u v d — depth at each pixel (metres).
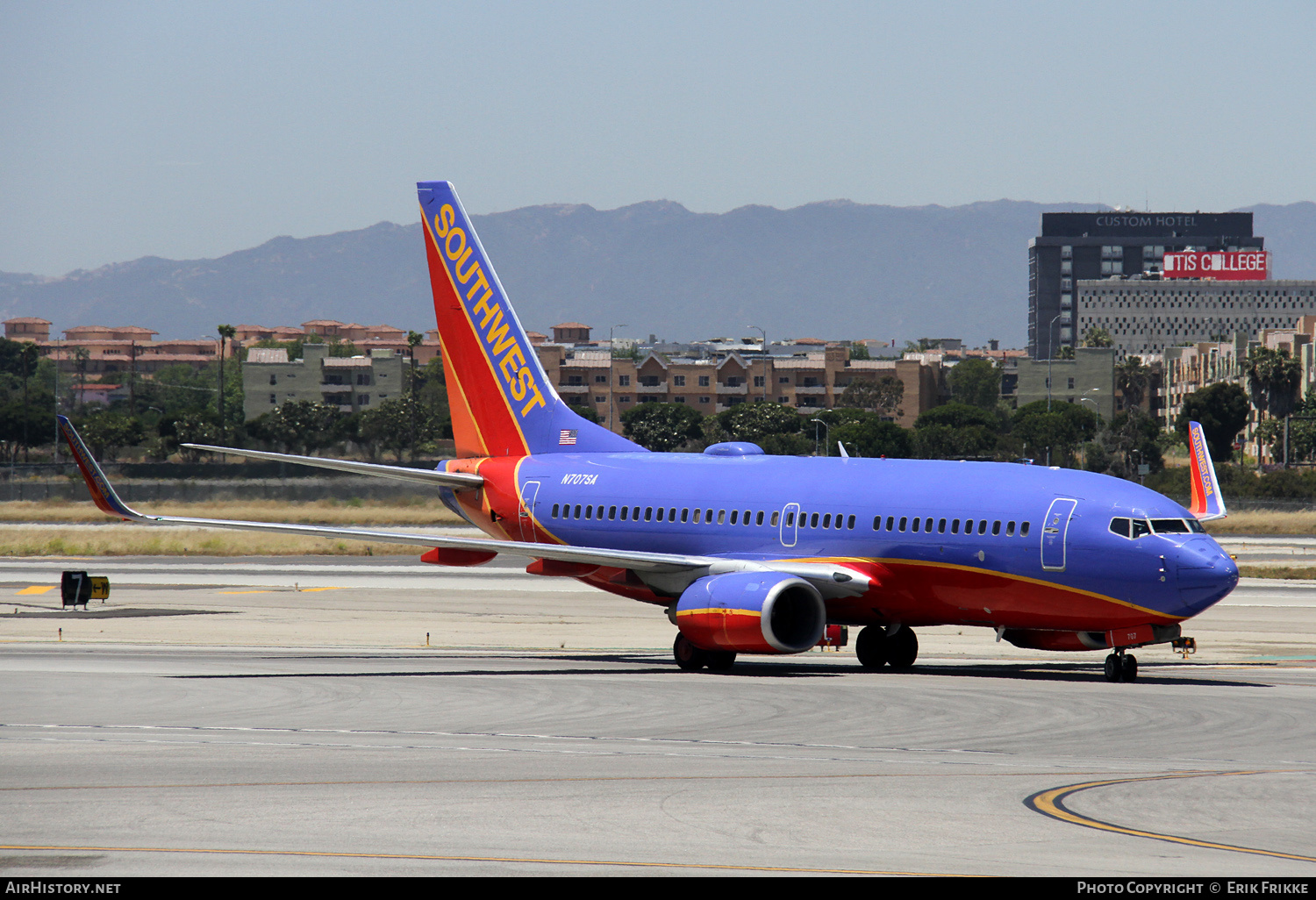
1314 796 71.94
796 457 151.12
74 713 102.31
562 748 86.56
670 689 117.38
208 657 144.88
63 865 56.16
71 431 135.88
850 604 138.00
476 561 151.25
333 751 85.19
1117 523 123.81
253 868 55.81
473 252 172.50
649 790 72.12
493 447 173.50
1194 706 107.06
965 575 130.25
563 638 170.88
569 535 160.00
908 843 60.62
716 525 147.50
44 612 193.50
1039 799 70.31
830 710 104.81
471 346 174.25
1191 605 120.62
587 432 166.00
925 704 107.75
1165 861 57.53
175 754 84.00
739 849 59.31
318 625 182.12
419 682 122.00
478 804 68.38
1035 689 118.12
